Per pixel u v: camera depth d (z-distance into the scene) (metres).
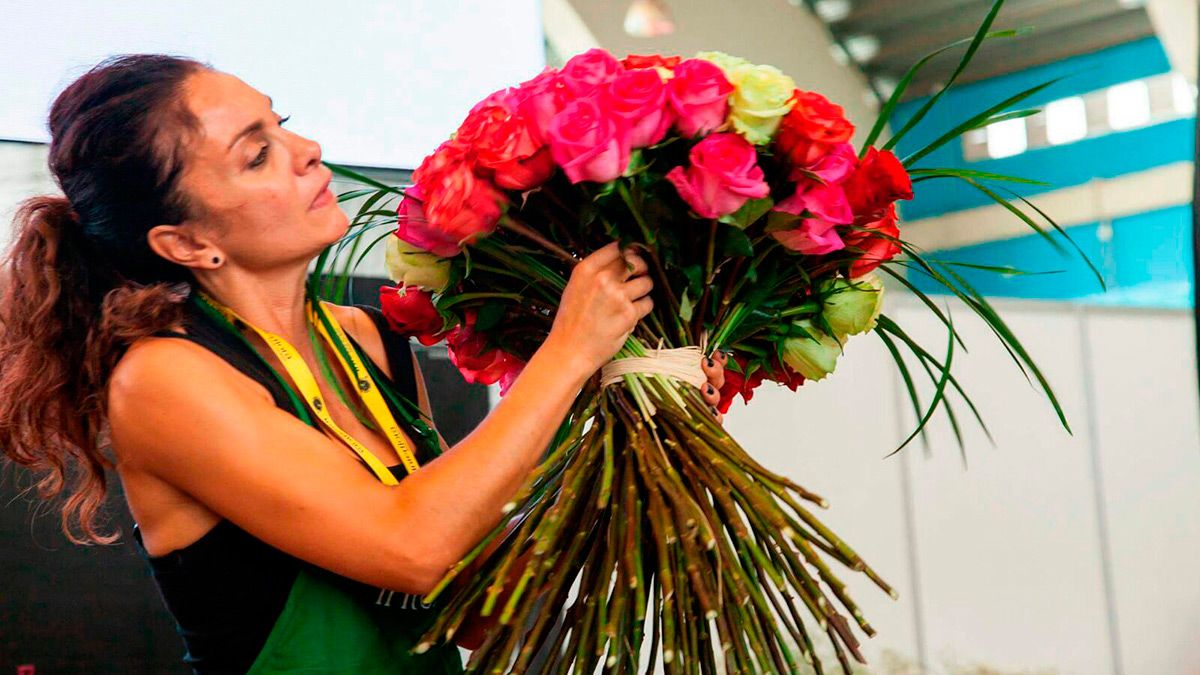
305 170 1.32
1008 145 6.17
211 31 2.82
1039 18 6.06
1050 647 3.97
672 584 1.10
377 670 1.25
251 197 1.27
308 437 1.19
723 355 1.39
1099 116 6.03
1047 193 6.08
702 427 1.21
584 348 1.19
